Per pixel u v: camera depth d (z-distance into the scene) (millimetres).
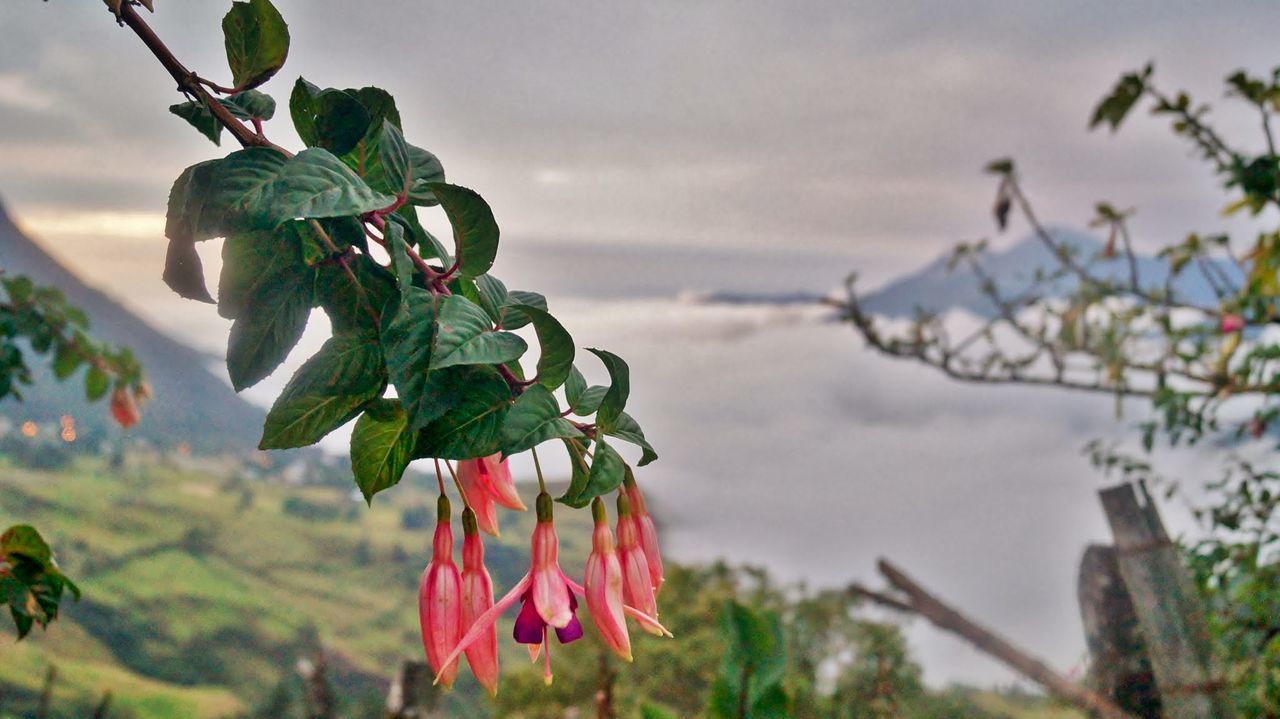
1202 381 3604
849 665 3908
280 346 1094
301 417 1082
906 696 3551
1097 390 4027
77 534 49969
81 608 41938
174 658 38344
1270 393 3361
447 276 1084
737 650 2131
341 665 38000
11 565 1697
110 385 4117
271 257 1094
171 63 1124
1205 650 2350
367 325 1092
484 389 1039
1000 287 4602
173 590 45406
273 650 40938
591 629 5023
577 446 1106
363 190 1022
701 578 5227
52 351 3977
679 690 4258
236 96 1162
